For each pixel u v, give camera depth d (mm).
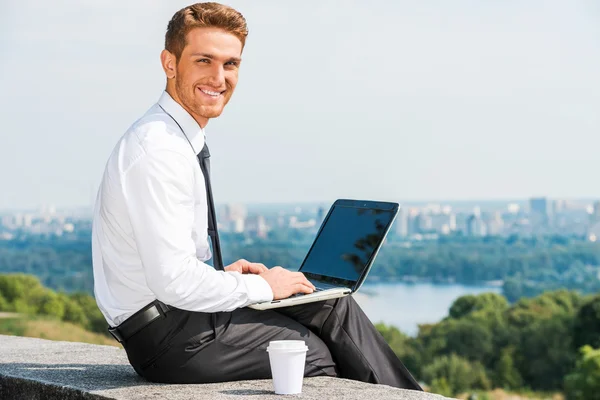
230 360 2492
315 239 2943
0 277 57688
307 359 2551
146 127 2377
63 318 55000
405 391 2373
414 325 59406
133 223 2295
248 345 2512
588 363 54562
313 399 2264
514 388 56719
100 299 2508
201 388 2428
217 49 2422
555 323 56219
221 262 2625
